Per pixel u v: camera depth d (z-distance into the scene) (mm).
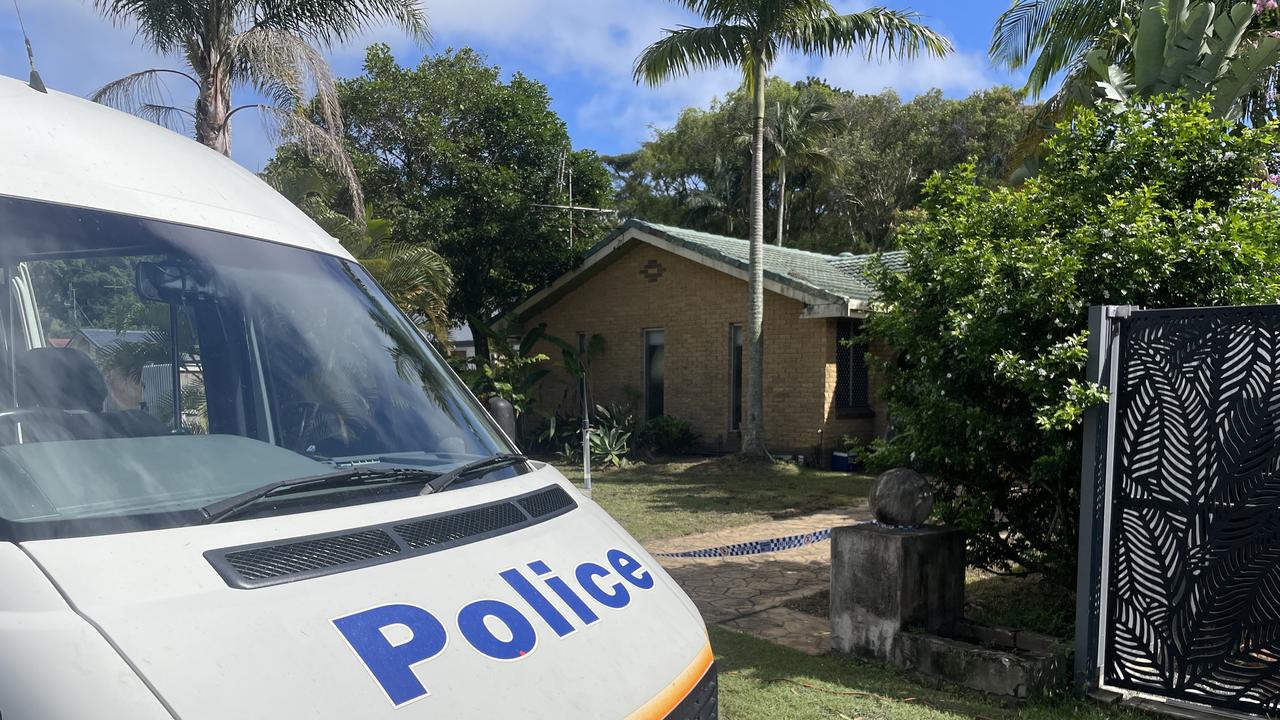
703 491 12906
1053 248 5348
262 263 2830
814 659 5453
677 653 2305
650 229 17953
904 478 5500
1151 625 4629
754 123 15406
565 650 2045
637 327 18875
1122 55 11172
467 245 19875
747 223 40344
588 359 19656
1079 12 11797
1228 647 4410
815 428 15992
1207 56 8938
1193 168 5770
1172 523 4570
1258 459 4348
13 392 2172
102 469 2117
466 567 2133
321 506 2193
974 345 5430
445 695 1766
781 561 8328
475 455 2871
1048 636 5172
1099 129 6145
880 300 6504
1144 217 5250
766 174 38219
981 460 5859
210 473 2242
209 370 2539
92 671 1525
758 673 5156
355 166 18734
